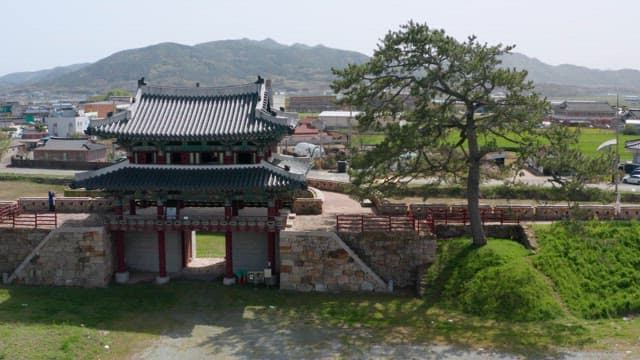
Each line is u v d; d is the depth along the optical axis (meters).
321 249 48.31
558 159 44.94
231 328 41.31
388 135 46.62
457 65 45.38
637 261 45.84
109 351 37.03
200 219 49.38
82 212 57.12
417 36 45.38
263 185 46.75
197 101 53.19
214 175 48.62
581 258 46.31
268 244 50.94
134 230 49.75
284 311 44.41
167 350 37.56
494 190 70.12
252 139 48.22
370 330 40.72
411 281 49.00
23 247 50.47
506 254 46.47
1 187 101.00
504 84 44.91
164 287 49.25
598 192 45.88
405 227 49.56
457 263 47.41
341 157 104.06
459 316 42.59
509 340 38.31
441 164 48.88
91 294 47.44
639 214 52.81
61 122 184.88
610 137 137.00
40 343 36.69
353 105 49.00
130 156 50.22
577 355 35.91
